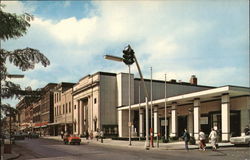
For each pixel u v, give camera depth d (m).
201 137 24.61
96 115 56.22
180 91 63.12
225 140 32.81
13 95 6.08
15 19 5.54
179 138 39.19
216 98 39.19
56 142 44.19
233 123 37.84
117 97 56.88
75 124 68.50
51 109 88.69
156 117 46.78
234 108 37.62
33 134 67.50
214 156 19.14
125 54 22.14
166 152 23.25
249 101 35.62
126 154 21.64
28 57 5.88
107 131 55.03
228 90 31.53
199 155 20.06
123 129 53.38
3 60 5.84
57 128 83.50
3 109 5.96
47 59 6.07
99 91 55.66
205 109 42.88
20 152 25.09
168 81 62.62
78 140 37.16
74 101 69.62
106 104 56.09
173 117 41.84
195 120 37.28
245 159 17.11
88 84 59.62
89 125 59.34
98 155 21.11
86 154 22.11
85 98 63.31
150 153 22.36
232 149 25.14
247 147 27.42
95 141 43.88
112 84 57.28
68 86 80.94
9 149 23.39
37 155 21.95
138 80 58.41
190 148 26.45
